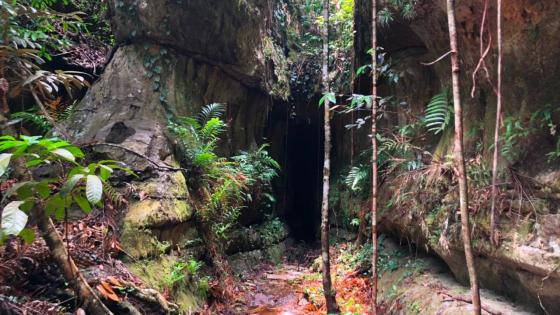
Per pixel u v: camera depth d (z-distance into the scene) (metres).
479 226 3.41
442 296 3.73
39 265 3.03
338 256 6.88
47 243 2.57
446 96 4.16
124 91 5.82
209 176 5.56
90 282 3.05
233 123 7.48
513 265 3.12
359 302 5.01
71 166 3.96
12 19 3.31
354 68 6.46
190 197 5.21
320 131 9.88
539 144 3.17
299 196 10.94
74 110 5.44
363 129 6.98
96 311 2.60
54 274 3.05
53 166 3.90
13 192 2.19
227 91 7.16
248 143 7.86
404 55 5.38
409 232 4.87
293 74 8.79
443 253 4.00
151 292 3.39
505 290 3.46
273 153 9.31
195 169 5.52
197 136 5.69
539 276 2.88
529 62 3.13
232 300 5.17
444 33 4.02
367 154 6.57
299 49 9.03
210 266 5.34
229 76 7.07
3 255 2.90
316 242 9.57
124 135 5.02
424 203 4.29
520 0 2.94
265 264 7.45
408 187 4.75
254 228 7.77
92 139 4.86
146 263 3.96
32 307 2.67
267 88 7.73
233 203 6.14
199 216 5.27
